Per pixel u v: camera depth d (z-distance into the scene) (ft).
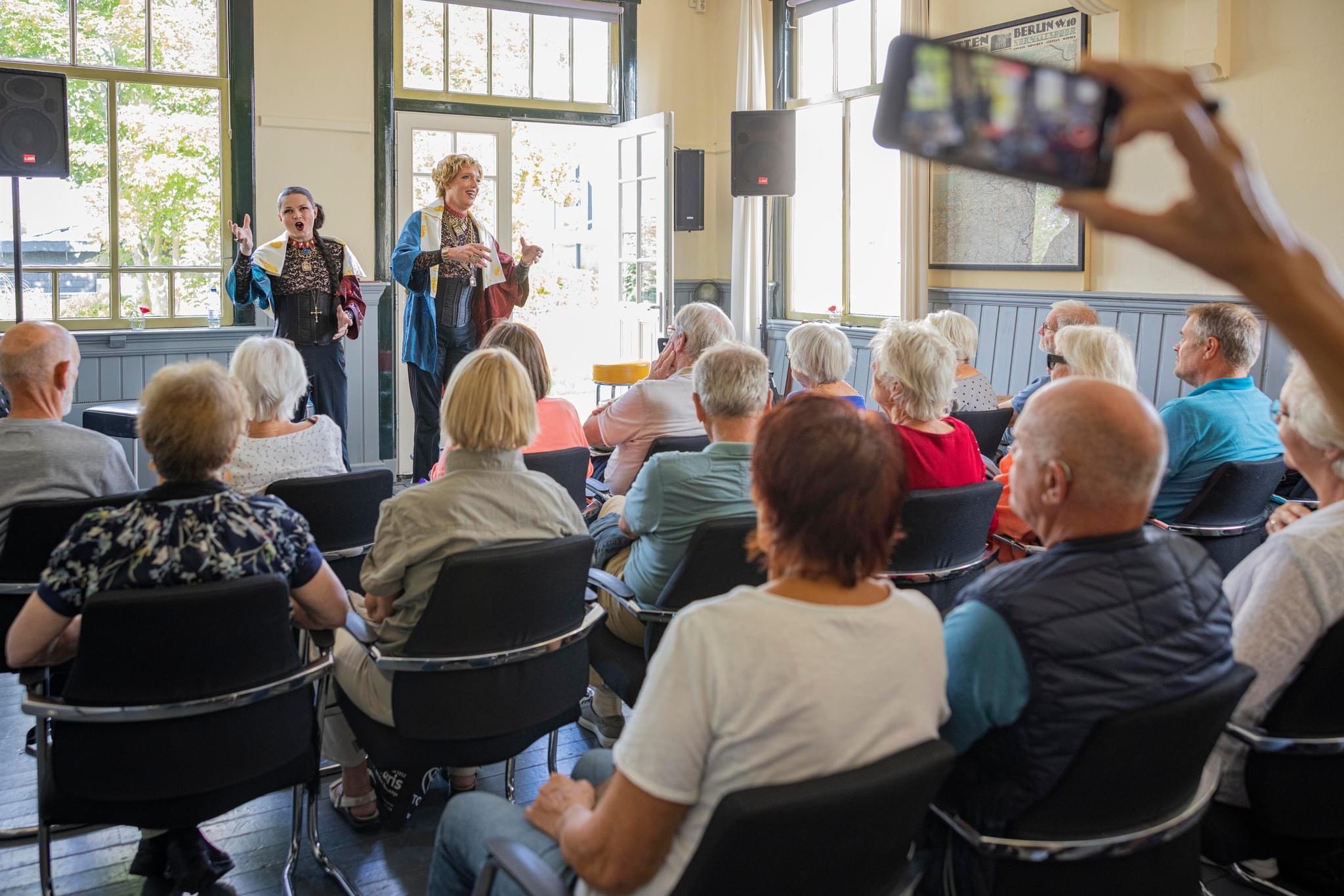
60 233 19.29
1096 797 4.48
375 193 21.83
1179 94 1.44
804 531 4.08
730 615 3.92
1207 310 9.82
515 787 9.18
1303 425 5.79
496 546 6.86
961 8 19.74
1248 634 5.33
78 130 19.26
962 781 4.76
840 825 3.75
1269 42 15.08
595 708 9.86
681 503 7.70
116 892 7.52
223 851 7.91
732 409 8.01
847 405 4.28
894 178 21.80
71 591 6.01
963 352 13.25
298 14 20.77
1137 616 4.46
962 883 4.80
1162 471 4.58
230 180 20.58
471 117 22.75
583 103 24.18
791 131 21.59
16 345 8.26
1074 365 10.28
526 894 4.60
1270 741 5.35
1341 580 5.22
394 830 8.34
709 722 3.87
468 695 6.86
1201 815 4.80
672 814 3.91
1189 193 1.45
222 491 6.31
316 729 7.02
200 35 20.13
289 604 6.23
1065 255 18.13
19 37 18.70
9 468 8.12
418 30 22.15
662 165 22.66
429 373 18.15
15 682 11.48
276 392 9.13
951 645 4.58
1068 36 17.58
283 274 17.25
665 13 25.05
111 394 19.57
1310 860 6.89
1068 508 4.62
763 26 23.95
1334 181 14.49
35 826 8.36
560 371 35.76
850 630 3.98
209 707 6.06
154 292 20.17
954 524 7.92
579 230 35.63
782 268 24.90
